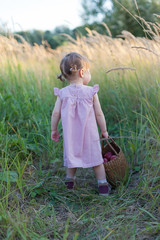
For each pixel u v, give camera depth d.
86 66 2.48
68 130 2.38
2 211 1.92
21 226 1.82
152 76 3.42
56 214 2.11
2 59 4.64
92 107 2.46
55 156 3.00
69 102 2.40
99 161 2.43
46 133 3.31
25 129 3.41
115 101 4.05
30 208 2.13
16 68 4.78
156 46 3.28
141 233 1.78
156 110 3.09
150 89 3.47
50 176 2.70
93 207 2.21
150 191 2.15
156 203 2.12
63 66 2.45
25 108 3.69
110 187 2.59
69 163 2.37
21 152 2.95
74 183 2.54
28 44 4.81
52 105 4.13
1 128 3.05
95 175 2.62
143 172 2.66
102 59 4.66
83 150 2.42
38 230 1.87
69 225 1.94
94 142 2.43
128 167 2.60
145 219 1.96
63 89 2.49
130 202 2.18
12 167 2.69
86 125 2.39
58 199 2.31
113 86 4.08
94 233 1.81
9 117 3.46
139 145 2.99
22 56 5.26
